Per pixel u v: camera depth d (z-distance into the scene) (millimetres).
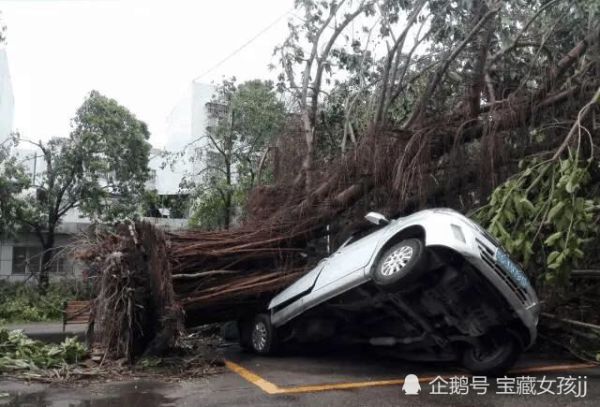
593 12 7793
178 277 8156
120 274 7453
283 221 9461
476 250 5910
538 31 9477
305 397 5602
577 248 6555
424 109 9430
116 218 19484
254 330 8633
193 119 24016
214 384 6285
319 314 7750
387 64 10461
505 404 5289
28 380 6355
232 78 19781
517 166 8539
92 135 19766
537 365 7516
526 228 7102
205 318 8844
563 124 8297
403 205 9000
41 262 19797
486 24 9078
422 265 6012
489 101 9492
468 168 8812
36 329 14102
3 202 18781
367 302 6992
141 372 6875
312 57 11805
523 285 6242
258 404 5305
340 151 11055
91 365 7059
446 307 6340
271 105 18016
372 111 11023
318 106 12398
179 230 9086
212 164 19203
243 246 8773
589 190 7969
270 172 12438
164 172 25828
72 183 20062
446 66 9375
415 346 7254
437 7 10094
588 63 8477
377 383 6277
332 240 9789
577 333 7941
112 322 7387
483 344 6566
